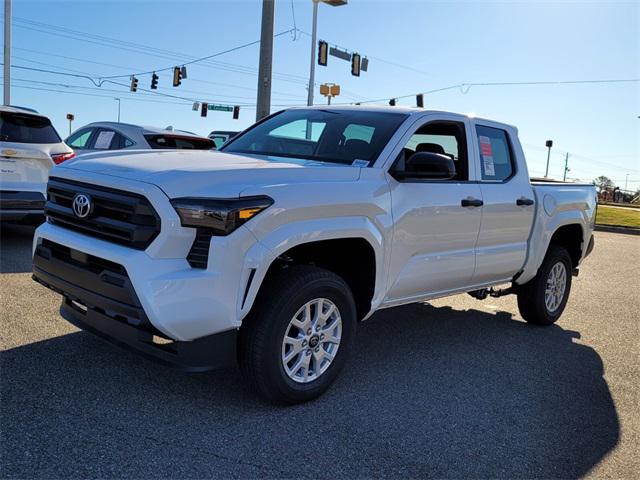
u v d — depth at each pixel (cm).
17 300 539
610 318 695
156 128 1060
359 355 489
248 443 323
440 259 467
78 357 418
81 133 1103
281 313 351
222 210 322
